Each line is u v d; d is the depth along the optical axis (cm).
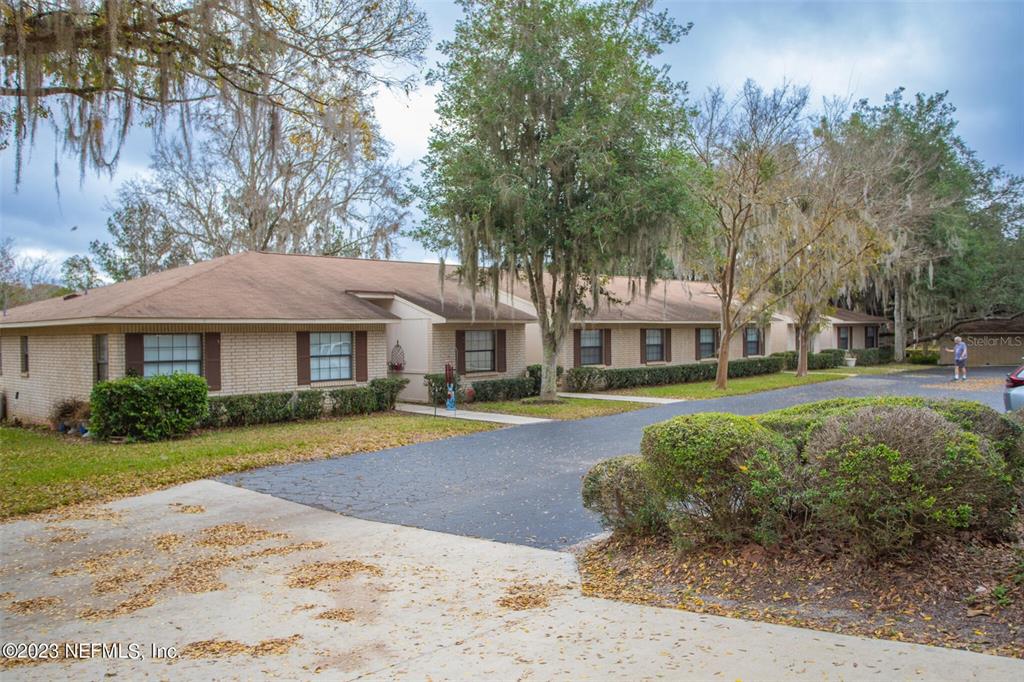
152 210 3127
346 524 754
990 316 3828
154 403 1324
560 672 370
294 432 1431
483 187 1720
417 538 692
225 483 980
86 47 746
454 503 842
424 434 1405
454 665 388
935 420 467
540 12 1708
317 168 3055
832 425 498
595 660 383
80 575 587
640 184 1688
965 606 418
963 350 2636
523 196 1688
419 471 1041
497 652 404
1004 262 3800
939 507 445
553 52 1731
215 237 3216
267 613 488
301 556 633
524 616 465
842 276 2652
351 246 3269
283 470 1067
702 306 3128
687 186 1827
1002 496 482
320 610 491
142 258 3209
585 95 1772
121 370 1448
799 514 522
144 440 1319
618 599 494
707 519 542
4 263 2755
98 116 777
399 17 877
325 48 865
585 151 1694
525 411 1800
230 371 1617
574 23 1700
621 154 1744
